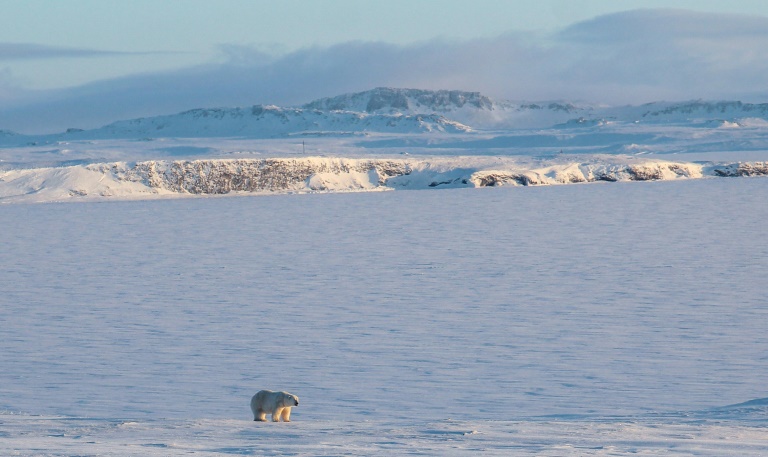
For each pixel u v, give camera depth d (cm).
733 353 8019
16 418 4931
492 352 8256
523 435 3909
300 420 5322
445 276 14075
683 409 5962
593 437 3853
